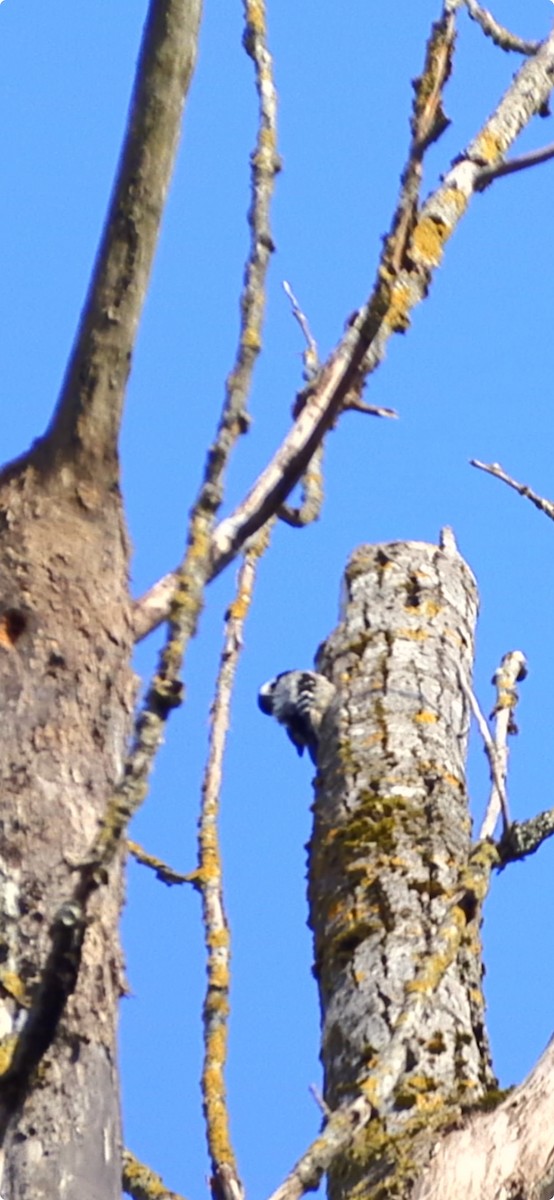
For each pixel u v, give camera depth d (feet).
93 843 13.88
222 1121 14.94
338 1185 15.92
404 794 17.26
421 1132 15.88
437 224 15.96
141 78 14.97
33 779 14.88
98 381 15.12
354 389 15.69
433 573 18.21
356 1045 16.48
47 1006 13.94
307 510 16.16
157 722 13.85
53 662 15.02
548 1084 15.17
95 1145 14.57
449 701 17.67
